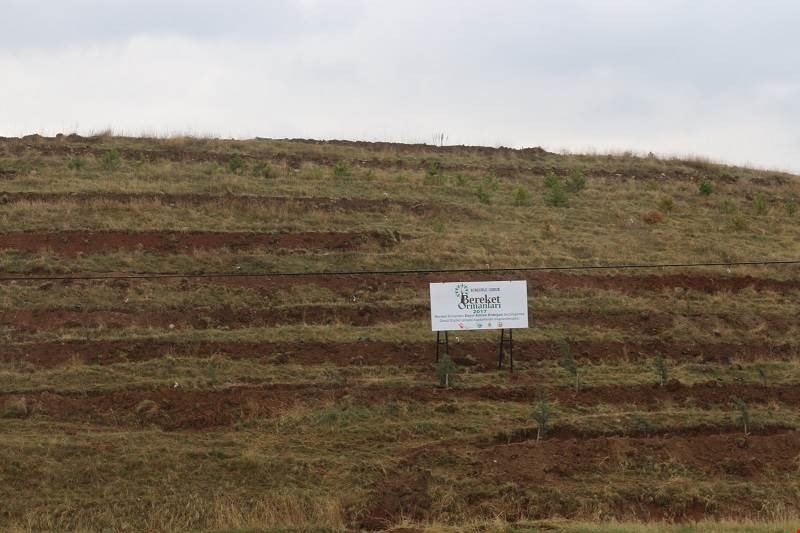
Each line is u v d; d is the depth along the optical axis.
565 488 17.30
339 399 19.70
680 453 18.48
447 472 17.47
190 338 21.72
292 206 28.97
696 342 23.53
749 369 22.36
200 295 23.67
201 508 16.39
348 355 21.56
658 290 25.84
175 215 27.55
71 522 15.91
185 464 17.30
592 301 24.83
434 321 20.55
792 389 21.45
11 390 19.39
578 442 18.44
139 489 16.67
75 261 24.55
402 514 16.56
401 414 19.36
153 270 24.55
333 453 18.00
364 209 29.70
